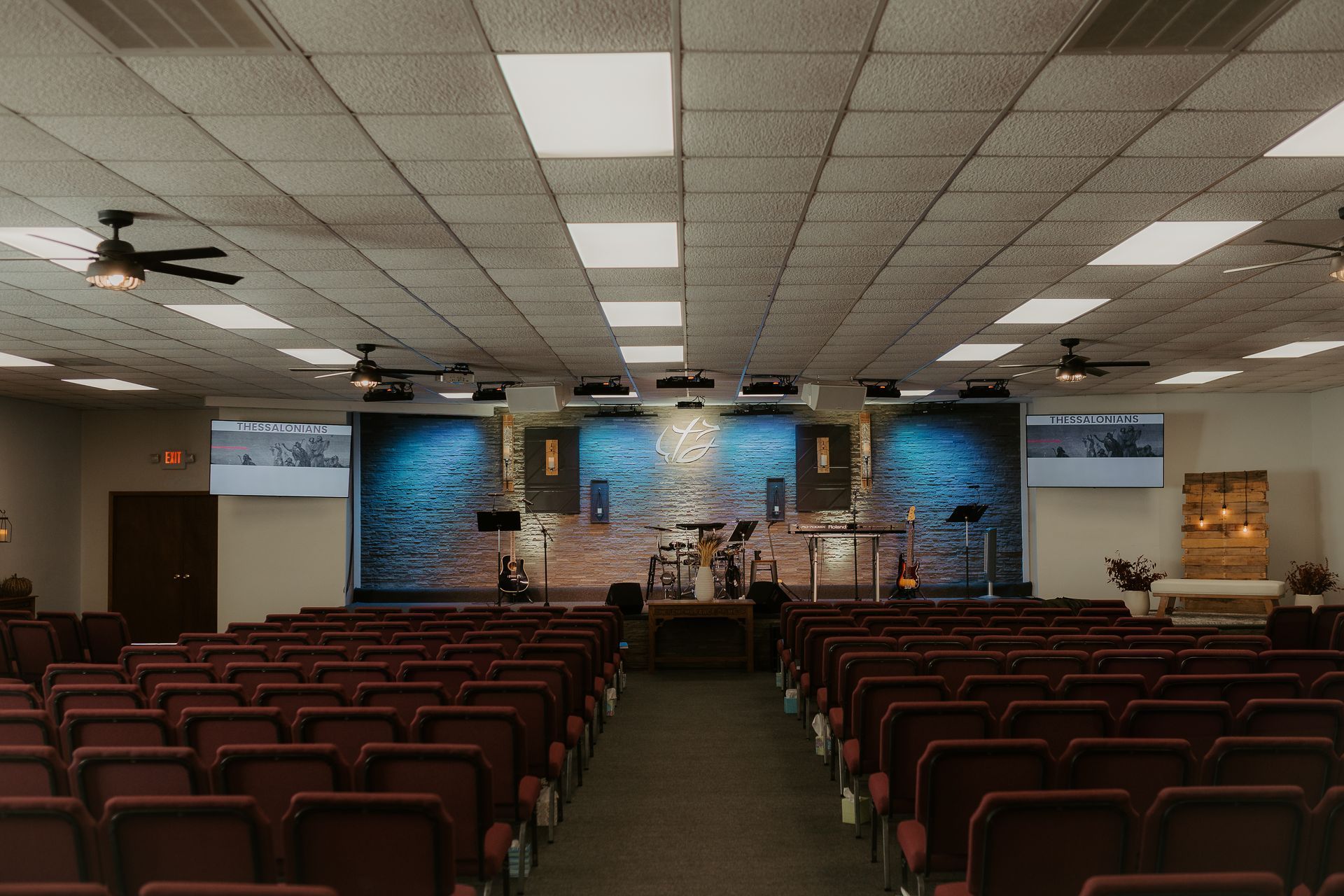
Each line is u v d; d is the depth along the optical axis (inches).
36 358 435.8
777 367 499.5
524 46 146.2
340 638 303.4
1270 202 223.8
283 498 616.1
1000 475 689.6
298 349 418.9
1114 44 146.2
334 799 114.0
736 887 180.1
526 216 231.1
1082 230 246.7
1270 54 148.7
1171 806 112.4
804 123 176.6
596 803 234.5
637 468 702.5
